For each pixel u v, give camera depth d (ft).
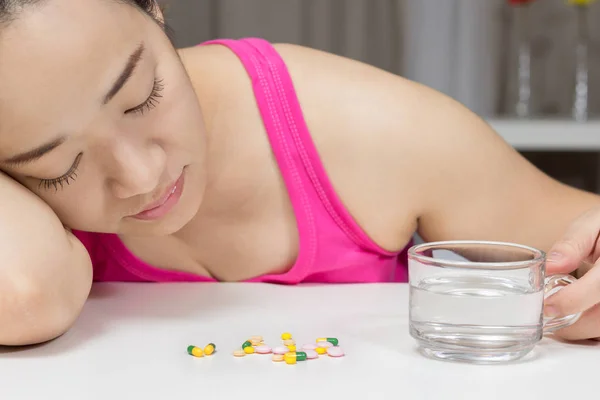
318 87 3.88
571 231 3.32
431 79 8.39
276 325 3.28
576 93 8.68
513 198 3.86
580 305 3.04
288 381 2.86
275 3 8.67
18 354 3.08
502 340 2.93
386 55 8.65
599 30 8.84
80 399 2.78
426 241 4.05
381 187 3.86
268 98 3.84
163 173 3.29
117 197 3.28
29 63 3.02
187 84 3.35
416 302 2.99
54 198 3.32
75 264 3.28
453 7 8.41
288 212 3.88
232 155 3.84
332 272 3.92
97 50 3.06
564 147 7.56
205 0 8.73
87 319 3.36
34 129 3.08
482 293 2.94
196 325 3.30
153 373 2.93
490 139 3.90
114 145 3.16
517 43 8.84
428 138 3.84
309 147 3.82
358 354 3.03
